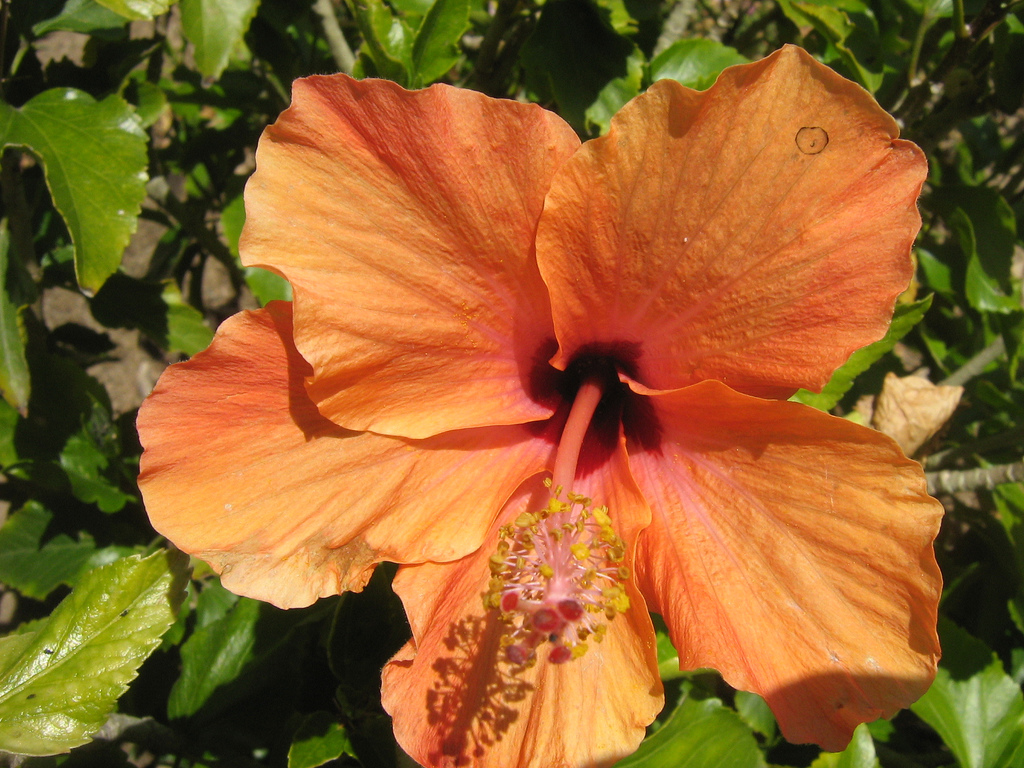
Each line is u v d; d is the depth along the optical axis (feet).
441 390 0.68
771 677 0.63
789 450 0.64
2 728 0.67
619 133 0.61
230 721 0.88
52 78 0.91
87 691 0.68
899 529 0.61
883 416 0.92
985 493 1.06
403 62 0.83
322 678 0.89
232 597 1.03
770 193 0.62
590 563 0.66
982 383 1.08
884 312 0.61
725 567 0.66
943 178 1.25
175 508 0.65
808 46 1.08
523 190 0.63
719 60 0.91
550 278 0.65
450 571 0.68
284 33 1.00
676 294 0.66
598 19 0.88
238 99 1.25
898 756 1.00
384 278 0.64
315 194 0.62
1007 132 1.72
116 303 1.07
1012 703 0.92
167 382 0.64
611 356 0.71
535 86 0.94
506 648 0.65
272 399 0.66
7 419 1.02
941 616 0.96
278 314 0.64
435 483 0.68
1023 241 1.24
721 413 0.66
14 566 1.04
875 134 0.60
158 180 1.18
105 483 1.05
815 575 0.64
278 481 0.66
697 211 0.63
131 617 0.70
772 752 1.00
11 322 0.91
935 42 1.14
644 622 0.64
